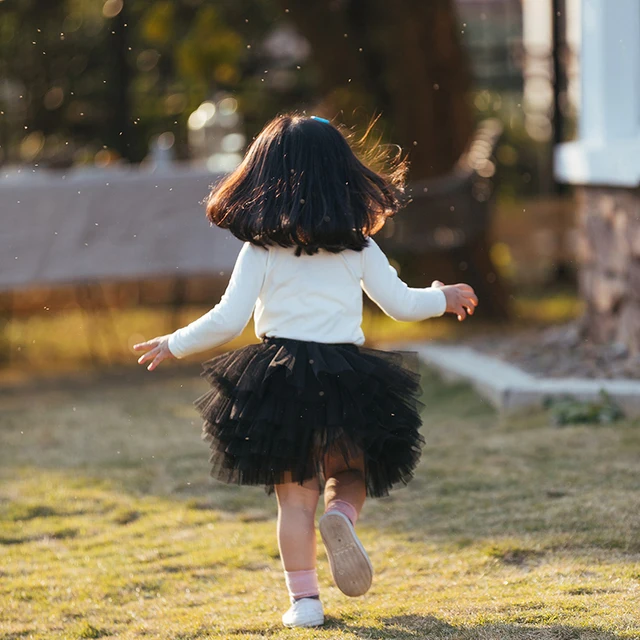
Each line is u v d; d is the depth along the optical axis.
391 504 6.66
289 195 4.50
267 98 19.75
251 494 7.25
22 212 11.73
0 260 11.67
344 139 4.79
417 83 14.81
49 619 4.98
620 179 9.92
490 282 15.38
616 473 6.87
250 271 4.60
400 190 5.24
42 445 9.14
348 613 4.72
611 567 5.11
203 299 17.69
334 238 4.49
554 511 6.14
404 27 14.70
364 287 4.84
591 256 11.19
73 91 21.30
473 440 8.26
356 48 15.36
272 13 18.59
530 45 23.61
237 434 4.41
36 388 12.20
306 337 4.50
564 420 8.51
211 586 5.36
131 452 8.72
